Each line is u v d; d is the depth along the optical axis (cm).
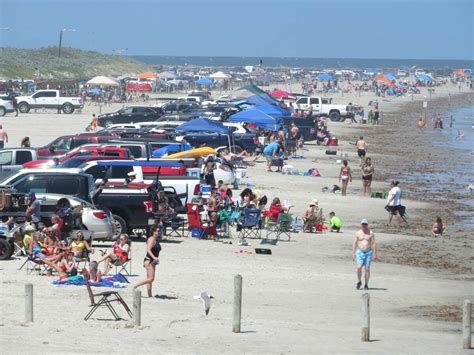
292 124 14938
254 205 7306
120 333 4088
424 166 13050
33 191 6384
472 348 4181
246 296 5156
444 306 5250
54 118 18250
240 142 12506
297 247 6875
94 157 8131
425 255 6888
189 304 4797
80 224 6050
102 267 5600
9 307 4509
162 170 7800
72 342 3884
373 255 5628
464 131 19688
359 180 11288
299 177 11081
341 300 5231
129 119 15612
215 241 6919
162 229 6800
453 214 9006
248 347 3956
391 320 4816
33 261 5306
